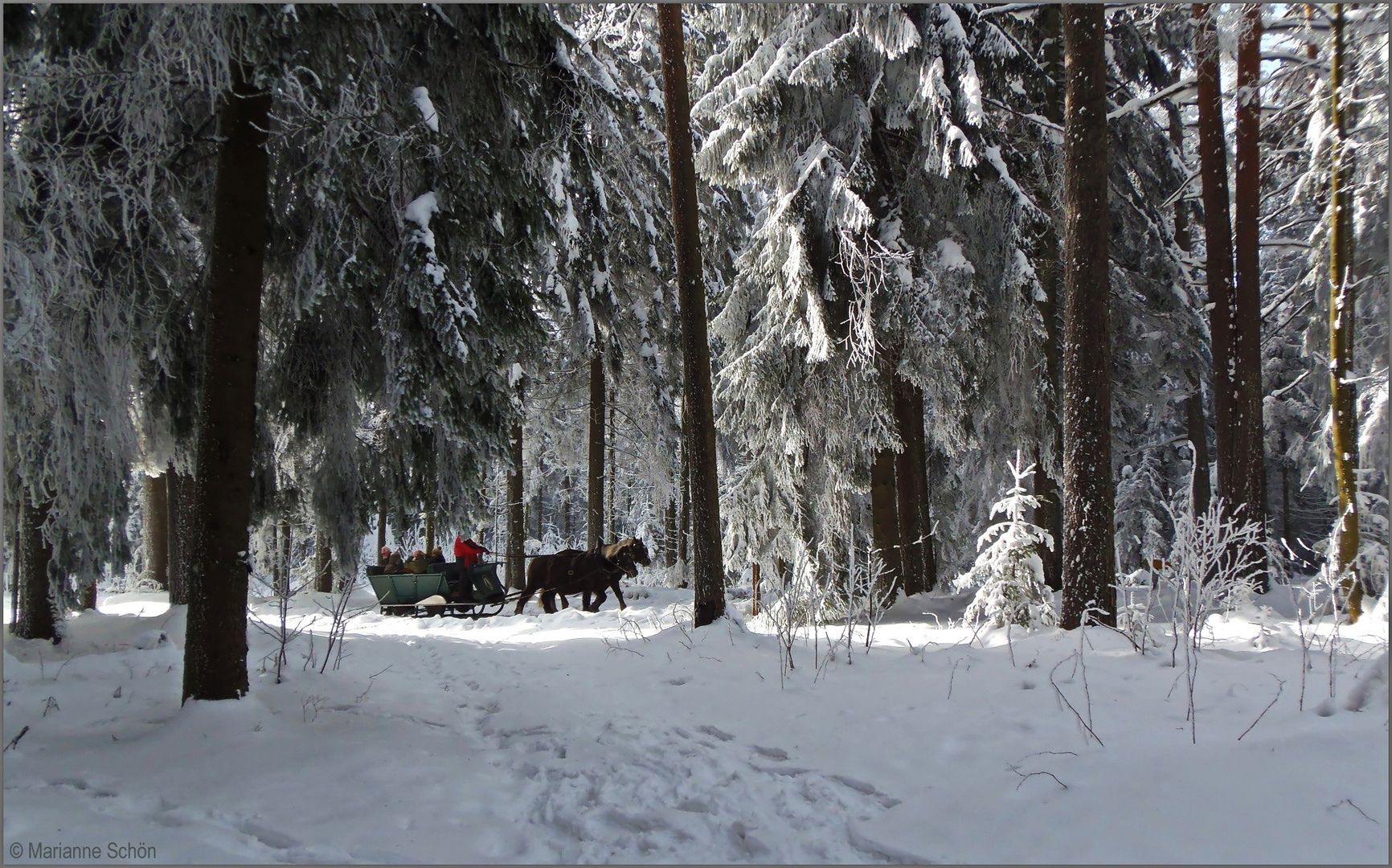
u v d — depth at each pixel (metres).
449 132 7.77
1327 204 12.62
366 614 14.68
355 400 9.09
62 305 6.85
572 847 3.98
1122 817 3.65
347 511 8.94
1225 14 10.83
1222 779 3.85
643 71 17.52
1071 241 7.98
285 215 8.01
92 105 6.11
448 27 7.33
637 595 18.48
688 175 9.48
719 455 20.30
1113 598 7.70
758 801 4.37
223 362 6.16
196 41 5.41
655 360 19.17
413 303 7.33
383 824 4.14
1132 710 5.09
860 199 10.41
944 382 10.84
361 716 6.22
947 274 11.00
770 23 11.82
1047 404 11.33
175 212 7.76
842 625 10.16
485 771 5.08
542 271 11.30
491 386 8.38
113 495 8.77
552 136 8.65
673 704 6.38
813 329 10.59
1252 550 11.11
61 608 9.47
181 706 6.09
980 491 17.42
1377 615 9.13
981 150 10.80
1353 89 10.48
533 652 9.41
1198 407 17.72
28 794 4.42
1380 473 11.92
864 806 4.22
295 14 5.89
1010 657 6.69
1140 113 14.51
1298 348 20.83
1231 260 12.23
